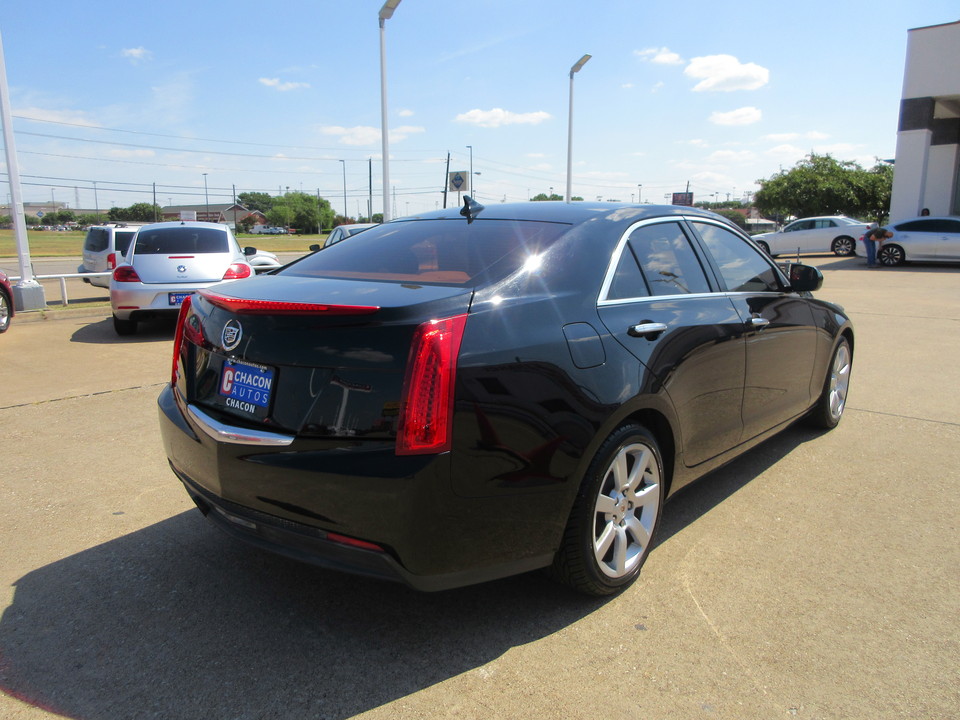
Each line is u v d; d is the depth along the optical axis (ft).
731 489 13.29
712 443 11.31
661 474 10.05
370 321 7.55
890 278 56.13
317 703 7.52
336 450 7.50
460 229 10.69
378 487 7.32
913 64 70.33
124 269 29.37
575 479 8.43
